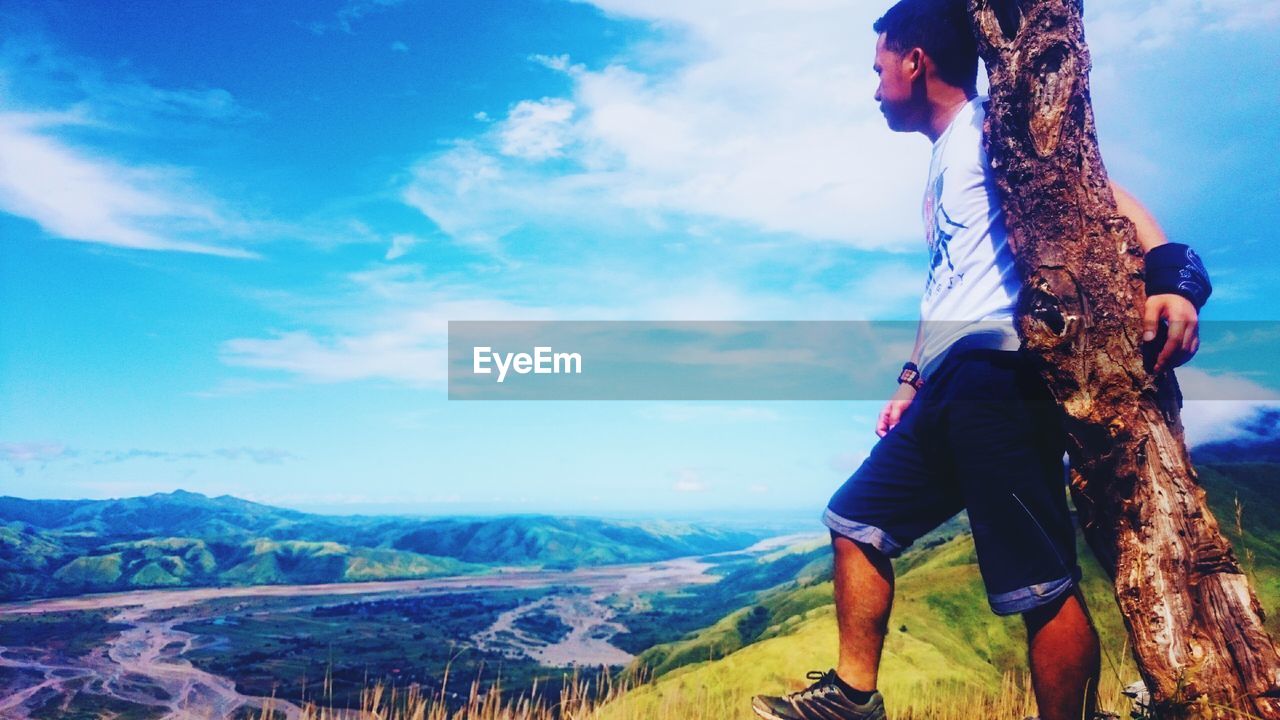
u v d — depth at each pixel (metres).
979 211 1.77
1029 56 1.59
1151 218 1.65
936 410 1.77
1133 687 2.18
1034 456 1.64
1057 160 1.56
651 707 2.82
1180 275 1.50
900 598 55.81
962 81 1.94
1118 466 1.53
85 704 109.56
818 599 83.62
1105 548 1.61
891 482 1.86
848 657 1.88
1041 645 1.62
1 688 120.94
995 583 1.65
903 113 2.04
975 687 3.38
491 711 3.16
